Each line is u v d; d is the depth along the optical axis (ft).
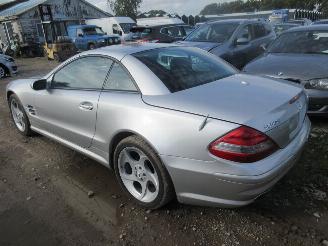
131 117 9.87
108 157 11.25
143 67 10.51
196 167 8.66
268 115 8.59
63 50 62.18
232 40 25.64
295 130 9.78
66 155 14.66
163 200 9.76
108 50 11.82
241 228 9.34
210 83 10.53
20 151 15.44
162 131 9.13
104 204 10.92
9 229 10.01
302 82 15.79
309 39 19.89
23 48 74.02
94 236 9.48
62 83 13.16
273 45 20.99
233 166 8.17
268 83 10.76
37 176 13.01
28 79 16.07
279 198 10.51
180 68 10.99
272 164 8.39
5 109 23.35
